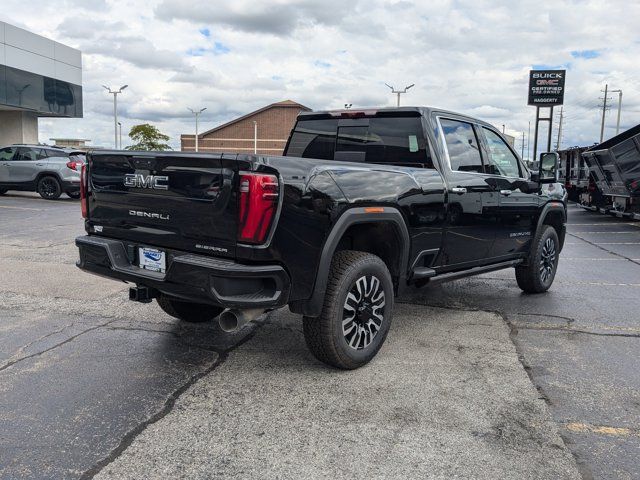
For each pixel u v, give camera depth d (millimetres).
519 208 6059
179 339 4828
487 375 4125
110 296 6223
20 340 4742
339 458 2973
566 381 4031
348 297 4031
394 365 4301
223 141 62594
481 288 7113
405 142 5094
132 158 3934
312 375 4074
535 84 43938
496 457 3008
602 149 15695
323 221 3742
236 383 3914
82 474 2785
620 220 17312
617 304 6301
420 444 3127
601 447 3127
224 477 2787
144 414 3428
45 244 9641
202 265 3482
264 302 3521
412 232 4539
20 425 3262
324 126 5648
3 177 18703
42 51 26844
